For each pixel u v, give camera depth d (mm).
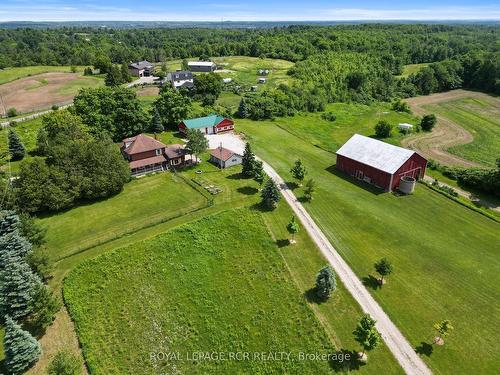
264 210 52719
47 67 181875
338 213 52625
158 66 182875
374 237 47312
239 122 96875
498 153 82250
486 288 38906
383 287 38906
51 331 34594
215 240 46406
